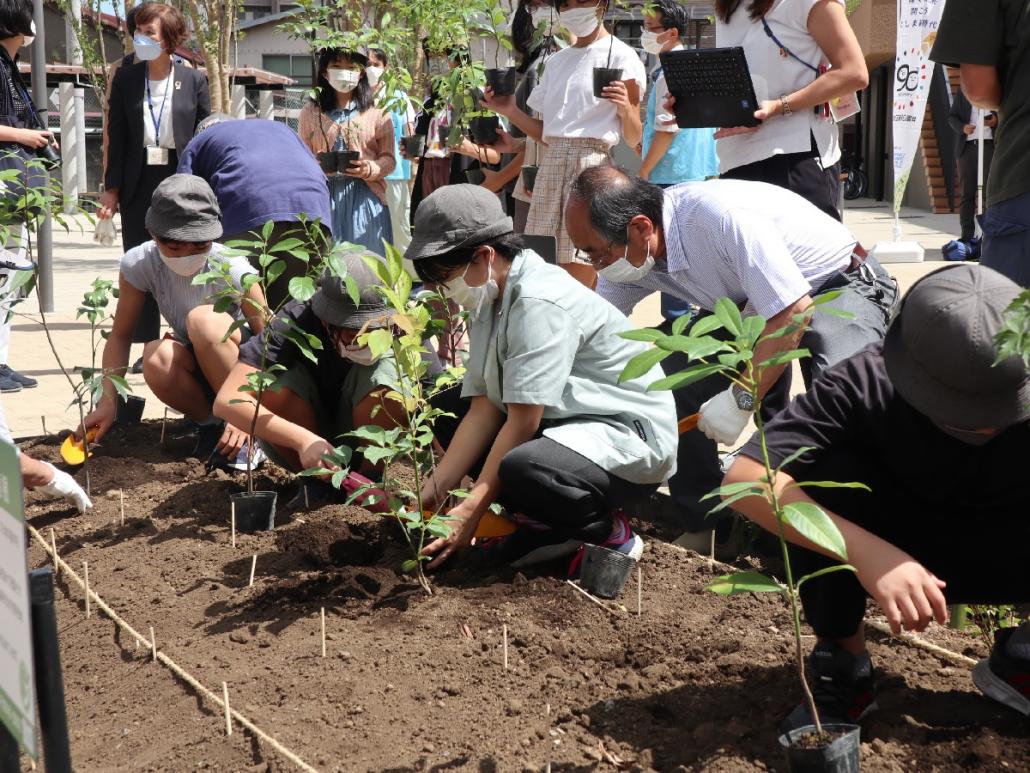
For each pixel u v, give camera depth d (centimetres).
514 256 370
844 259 401
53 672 204
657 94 664
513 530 399
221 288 482
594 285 623
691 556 408
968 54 407
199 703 305
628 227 371
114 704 314
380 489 368
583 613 351
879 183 2800
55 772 208
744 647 325
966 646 327
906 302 239
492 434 396
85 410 645
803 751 233
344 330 404
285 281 564
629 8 678
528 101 630
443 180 838
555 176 608
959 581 287
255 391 411
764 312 366
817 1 473
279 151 564
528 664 320
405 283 353
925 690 295
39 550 424
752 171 494
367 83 719
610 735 281
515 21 688
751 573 232
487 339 380
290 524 430
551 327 363
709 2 1542
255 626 347
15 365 778
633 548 390
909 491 278
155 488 482
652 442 384
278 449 448
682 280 386
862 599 271
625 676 311
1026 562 279
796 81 486
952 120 1346
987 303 227
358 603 359
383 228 724
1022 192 405
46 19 2520
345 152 687
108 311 1020
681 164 686
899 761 258
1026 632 275
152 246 504
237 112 1567
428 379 434
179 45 757
